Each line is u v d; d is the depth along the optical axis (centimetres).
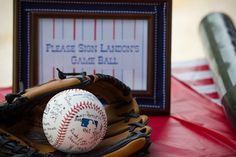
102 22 89
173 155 70
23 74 88
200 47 134
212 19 120
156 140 76
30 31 88
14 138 63
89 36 89
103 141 68
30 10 88
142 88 90
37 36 88
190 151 72
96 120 62
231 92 84
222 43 105
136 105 78
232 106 81
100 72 90
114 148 65
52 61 89
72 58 89
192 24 158
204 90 105
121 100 77
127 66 90
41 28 88
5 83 123
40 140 67
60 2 88
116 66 90
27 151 62
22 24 88
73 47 89
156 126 83
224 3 173
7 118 64
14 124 66
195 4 174
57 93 65
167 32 88
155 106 90
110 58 90
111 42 90
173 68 119
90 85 70
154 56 89
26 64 88
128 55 90
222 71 94
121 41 90
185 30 153
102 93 75
